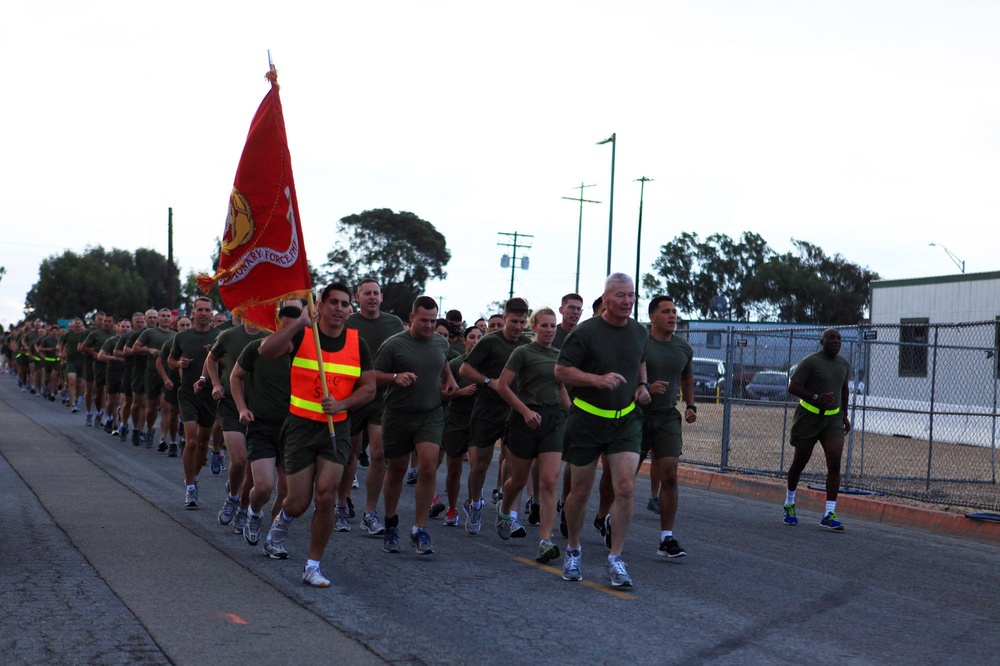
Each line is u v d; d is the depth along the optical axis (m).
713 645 6.00
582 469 7.60
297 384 7.09
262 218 8.15
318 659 5.41
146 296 88.44
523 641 5.91
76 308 85.00
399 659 5.45
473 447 10.13
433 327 8.59
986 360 27.03
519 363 8.77
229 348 9.53
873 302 34.41
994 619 7.13
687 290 92.25
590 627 6.32
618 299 7.45
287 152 8.20
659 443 8.95
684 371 9.25
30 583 7.05
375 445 9.53
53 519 9.82
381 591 7.14
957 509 13.05
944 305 31.27
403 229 76.50
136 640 5.69
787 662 5.71
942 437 22.77
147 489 12.25
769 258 92.00
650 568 8.44
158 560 7.96
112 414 20.19
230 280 8.22
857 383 15.34
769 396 23.33
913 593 7.95
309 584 7.20
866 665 5.73
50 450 16.62
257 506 8.41
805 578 8.34
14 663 5.23
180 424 17.30
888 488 15.17
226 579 7.34
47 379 33.09
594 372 7.50
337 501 9.93
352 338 7.20
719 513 12.49
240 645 5.63
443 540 9.59
